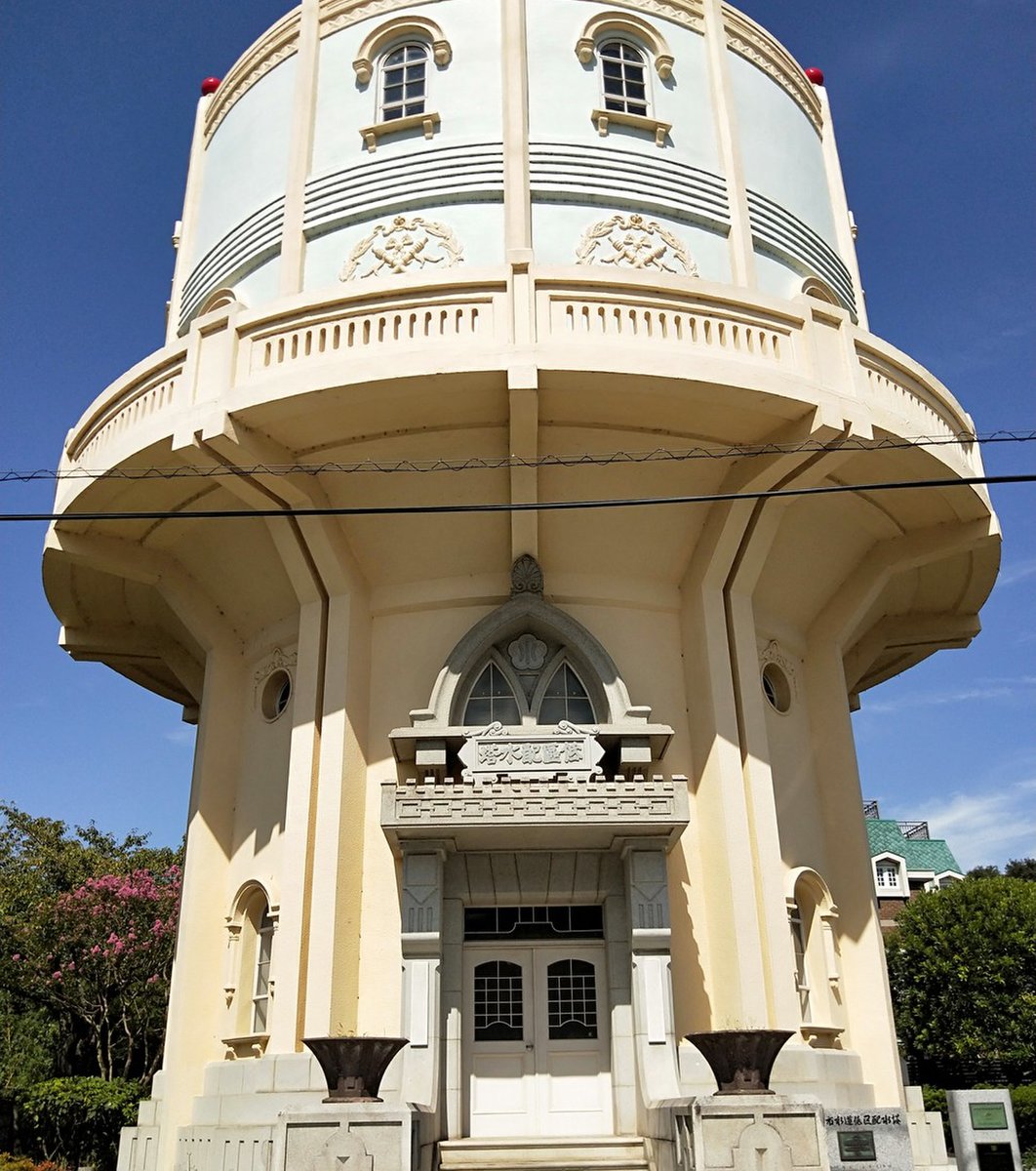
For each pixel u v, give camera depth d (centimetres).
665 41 1892
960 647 2231
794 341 1565
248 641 1936
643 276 1505
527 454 1547
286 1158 1049
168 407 1588
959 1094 1041
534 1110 1480
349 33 1925
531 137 1759
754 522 1641
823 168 2150
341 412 1495
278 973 1491
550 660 1642
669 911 1470
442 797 1435
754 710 1639
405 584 1719
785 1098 1086
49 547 1781
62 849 3422
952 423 1819
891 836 5997
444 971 1485
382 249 1722
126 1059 3180
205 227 2064
